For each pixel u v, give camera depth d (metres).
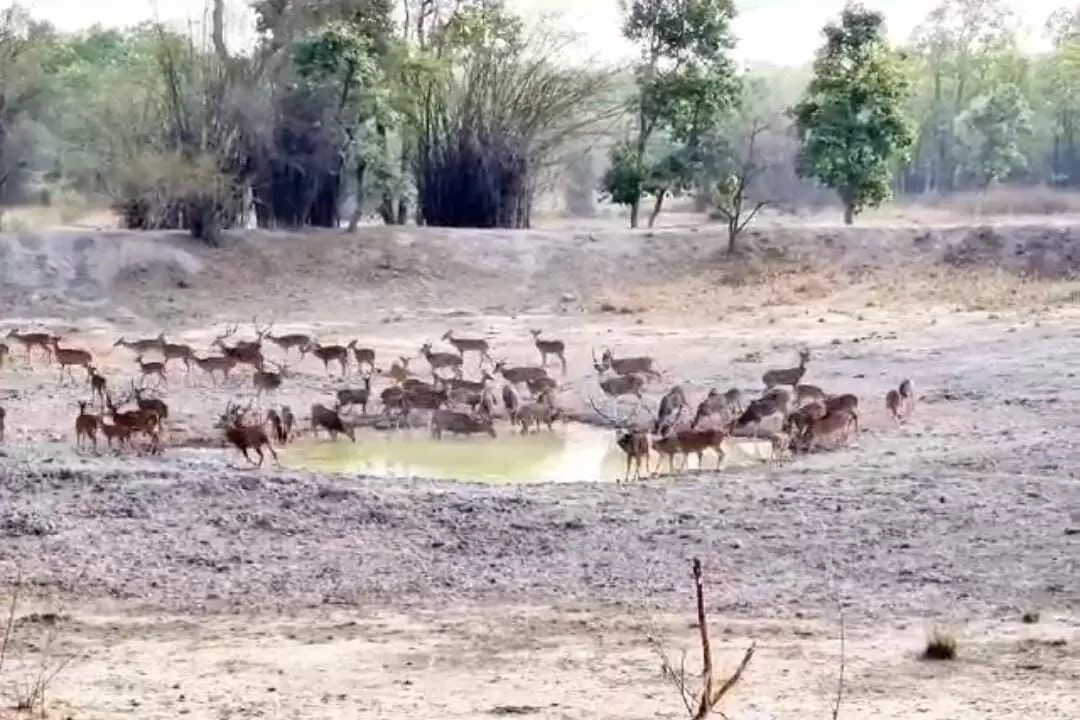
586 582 29.20
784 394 49.44
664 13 107.69
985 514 33.78
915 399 52.62
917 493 36.09
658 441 43.19
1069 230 93.38
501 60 107.50
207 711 19.83
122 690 21.20
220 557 31.09
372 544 32.28
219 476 37.34
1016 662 22.61
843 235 95.75
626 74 113.00
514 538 32.78
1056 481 36.94
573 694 20.80
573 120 112.94
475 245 94.25
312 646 24.33
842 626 23.83
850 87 103.94
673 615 26.42
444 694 20.95
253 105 97.88
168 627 25.86
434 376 58.34
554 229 104.31
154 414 46.06
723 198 99.75
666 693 20.75
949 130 169.12
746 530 33.12
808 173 107.75
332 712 19.83
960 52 177.38
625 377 55.50
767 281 90.38
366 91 99.69
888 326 73.00
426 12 109.69
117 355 67.75
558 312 85.69
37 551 31.33
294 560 31.00
